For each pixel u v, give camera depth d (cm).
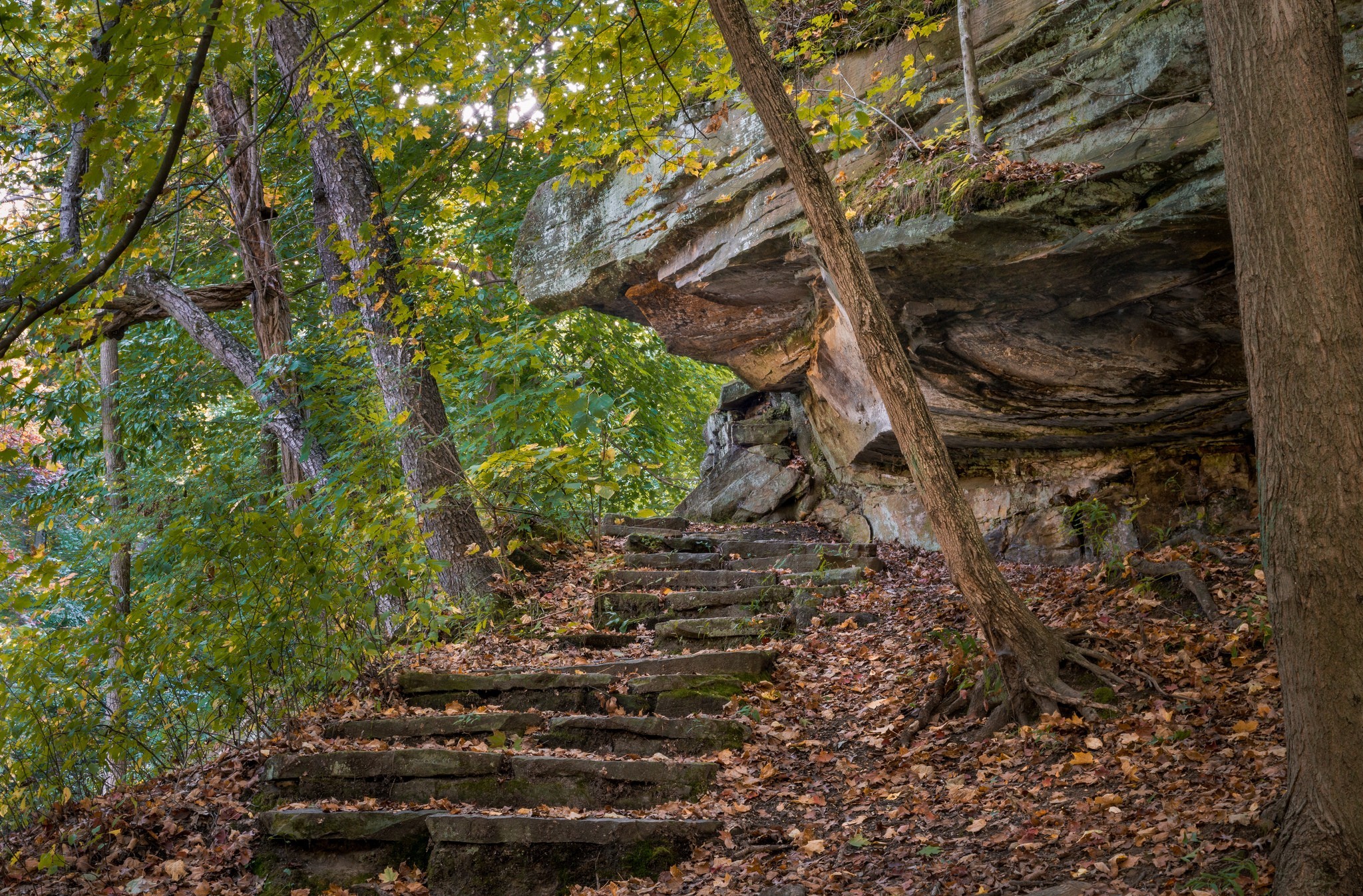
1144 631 593
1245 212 330
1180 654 554
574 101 641
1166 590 647
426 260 819
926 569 868
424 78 667
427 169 691
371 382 1034
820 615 761
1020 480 880
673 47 600
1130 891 356
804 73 795
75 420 407
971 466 919
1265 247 324
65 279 365
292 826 486
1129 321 640
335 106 623
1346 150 320
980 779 489
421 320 931
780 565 902
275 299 1075
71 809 535
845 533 1062
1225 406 704
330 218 1002
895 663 656
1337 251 314
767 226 768
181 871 470
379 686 637
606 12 596
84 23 567
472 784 519
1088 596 675
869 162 725
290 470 1034
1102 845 398
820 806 499
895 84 721
